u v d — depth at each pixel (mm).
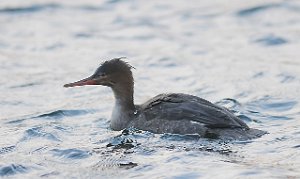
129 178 11508
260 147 12875
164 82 18859
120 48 22484
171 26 25078
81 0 29016
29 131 14484
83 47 22656
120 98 15055
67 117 15844
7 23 25609
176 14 26641
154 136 13844
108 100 17234
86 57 21500
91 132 14570
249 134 13477
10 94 17828
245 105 16422
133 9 27578
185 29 24625
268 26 24562
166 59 21078
